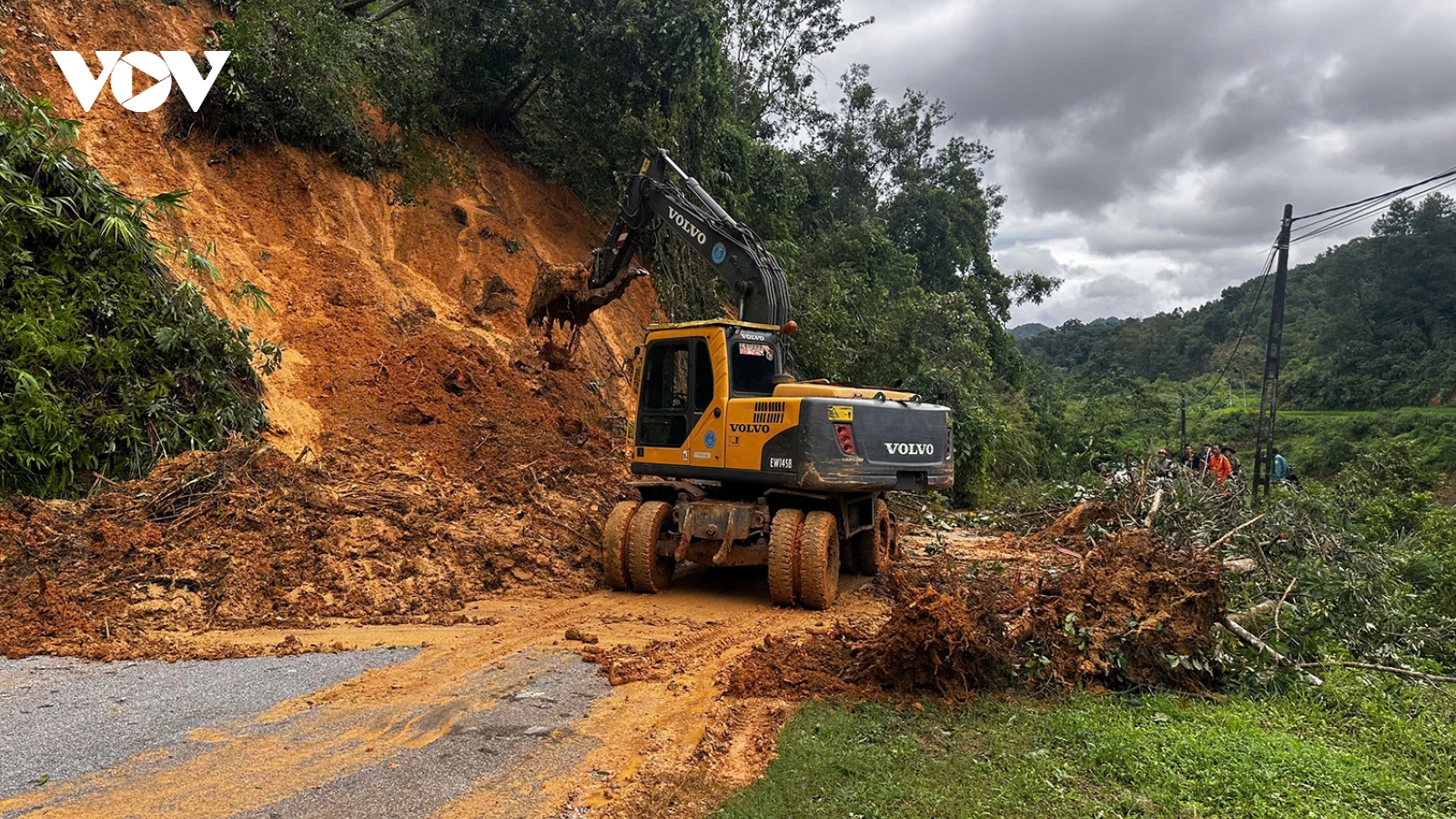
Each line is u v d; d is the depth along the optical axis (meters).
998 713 5.52
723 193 19.08
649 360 9.42
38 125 9.76
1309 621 7.24
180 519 7.91
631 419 9.87
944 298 30.88
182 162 12.62
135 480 8.47
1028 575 8.86
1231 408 65.44
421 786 4.31
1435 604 8.80
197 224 11.89
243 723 5.07
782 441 8.25
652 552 8.70
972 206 39.31
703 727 5.19
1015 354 39.81
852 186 36.34
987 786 4.42
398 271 13.94
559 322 13.23
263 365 10.81
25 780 4.23
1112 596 6.39
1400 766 4.90
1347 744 5.24
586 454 12.37
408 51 17.02
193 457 8.64
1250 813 4.16
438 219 15.44
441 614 7.59
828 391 8.59
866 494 9.37
